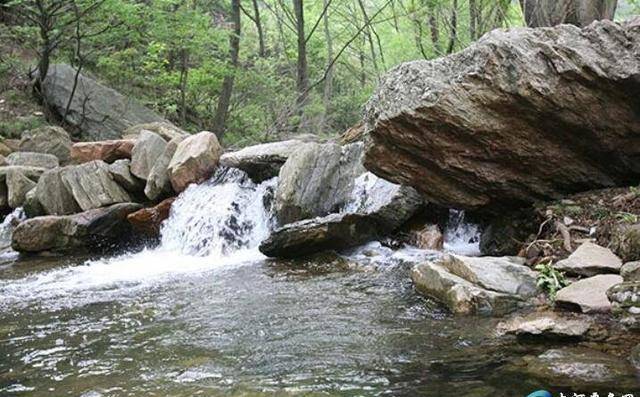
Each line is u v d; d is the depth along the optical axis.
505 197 6.63
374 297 5.75
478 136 6.02
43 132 13.32
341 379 3.85
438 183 6.63
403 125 6.17
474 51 5.86
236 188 9.40
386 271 6.78
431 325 4.77
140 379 4.03
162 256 8.95
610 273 5.04
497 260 5.54
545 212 6.34
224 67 16.34
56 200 10.23
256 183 9.74
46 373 4.25
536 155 6.15
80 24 15.16
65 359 4.52
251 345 4.61
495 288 5.10
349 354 4.28
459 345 4.27
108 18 14.88
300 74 19.69
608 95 5.65
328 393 3.64
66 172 10.40
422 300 5.51
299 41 19.48
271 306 5.68
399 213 7.95
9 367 4.40
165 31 15.09
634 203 5.90
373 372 3.93
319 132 20.28
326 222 7.60
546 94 5.63
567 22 9.12
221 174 10.04
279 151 9.53
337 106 22.95
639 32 5.55
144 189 10.44
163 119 16.73
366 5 25.20
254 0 21.47
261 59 20.36
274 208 8.60
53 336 5.10
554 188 6.49
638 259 5.07
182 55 17.23
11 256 9.28
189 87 17.19
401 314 5.14
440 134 6.09
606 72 5.50
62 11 14.99
